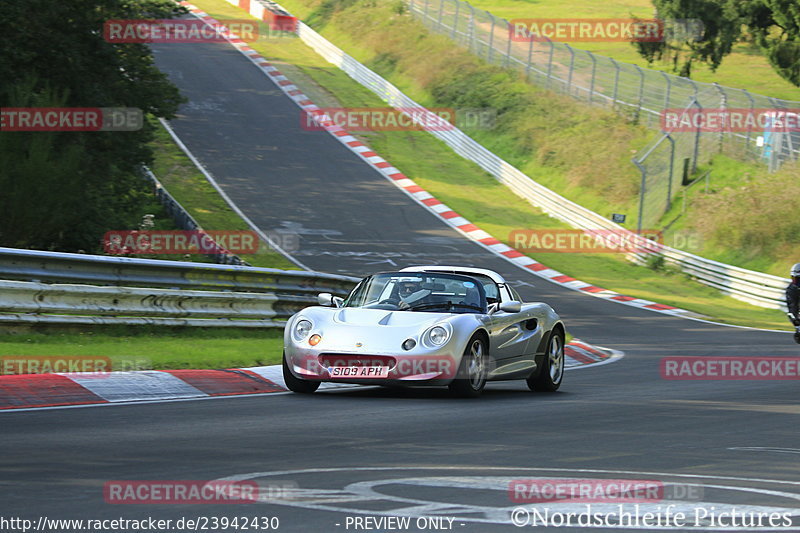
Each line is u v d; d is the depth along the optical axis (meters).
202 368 29.73
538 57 161.75
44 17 60.88
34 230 46.25
